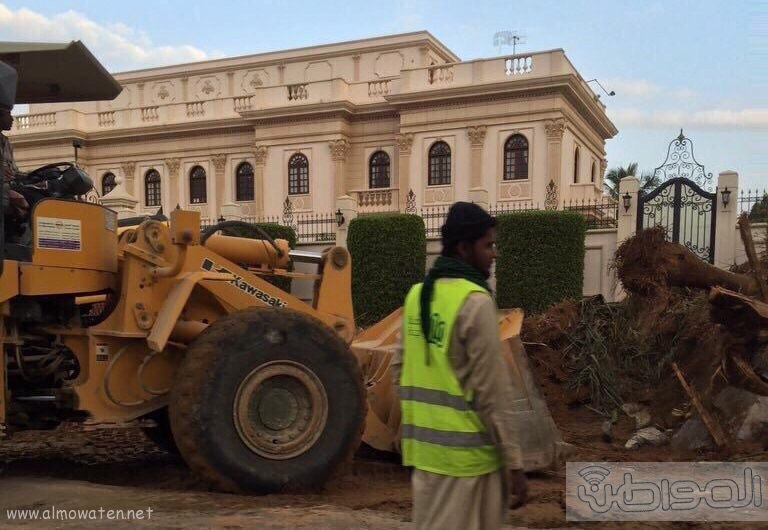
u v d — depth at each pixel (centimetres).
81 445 660
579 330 806
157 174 3441
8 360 467
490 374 237
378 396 580
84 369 480
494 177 2661
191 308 505
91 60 507
